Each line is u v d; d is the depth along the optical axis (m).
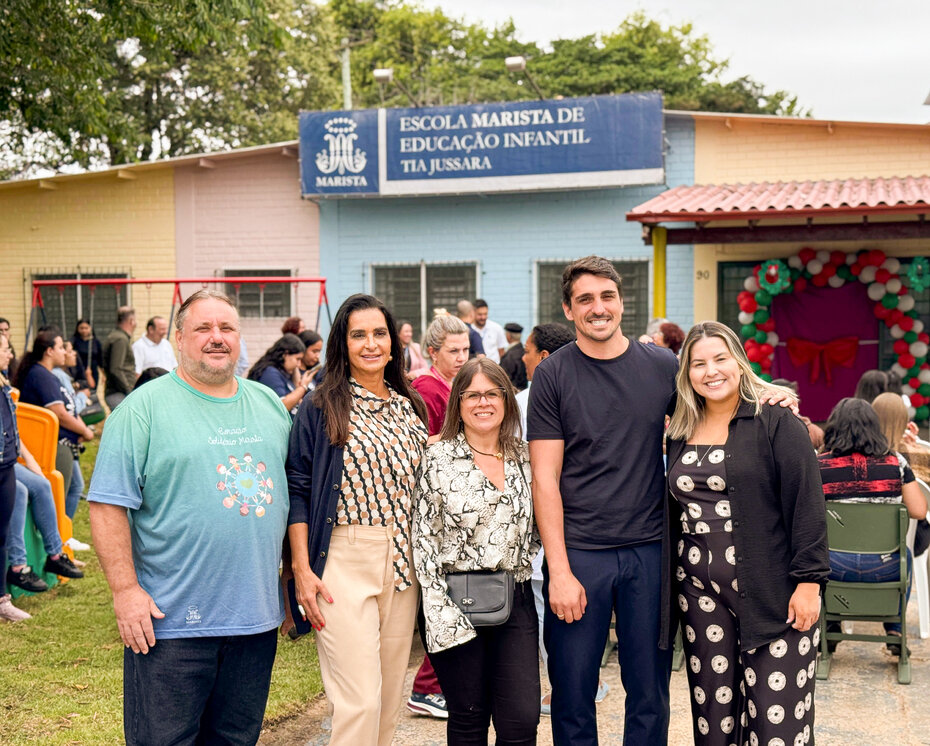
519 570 3.46
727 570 3.30
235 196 14.57
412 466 3.47
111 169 14.47
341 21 36.12
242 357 11.72
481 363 3.49
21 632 5.64
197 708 3.07
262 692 3.21
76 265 14.97
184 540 3.01
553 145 13.14
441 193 13.57
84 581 6.82
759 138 12.95
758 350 12.27
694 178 13.20
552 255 13.66
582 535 3.51
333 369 3.46
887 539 5.04
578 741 3.53
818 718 4.57
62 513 7.07
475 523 3.39
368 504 3.36
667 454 3.49
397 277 14.22
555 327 4.83
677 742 4.32
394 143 13.62
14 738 4.12
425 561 3.38
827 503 5.09
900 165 12.55
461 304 11.03
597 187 13.12
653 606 3.50
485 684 3.46
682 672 5.28
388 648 3.44
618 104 12.90
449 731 3.49
